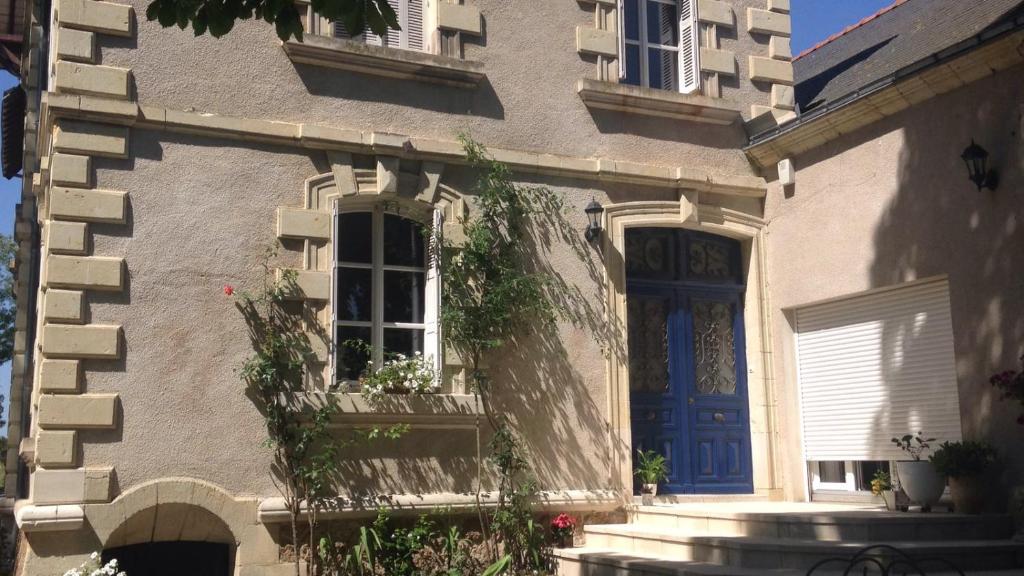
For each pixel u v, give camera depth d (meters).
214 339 8.20
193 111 8.40
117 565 7.84
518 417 9.23
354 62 9.05
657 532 8.59
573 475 9.41
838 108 9.59
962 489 8.09
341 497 8.34
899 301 9.30
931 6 11.45
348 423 8.49
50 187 8.04
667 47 10.97
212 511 7.93
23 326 11.70
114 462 7.71
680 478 10.15
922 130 8.98
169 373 7.99
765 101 11.05
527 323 9.40
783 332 10.48
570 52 10.19
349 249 9.07
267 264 8.49
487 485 9.00
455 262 9.13
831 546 7.30
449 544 8.65
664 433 10.17
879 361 9.47
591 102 10.12
